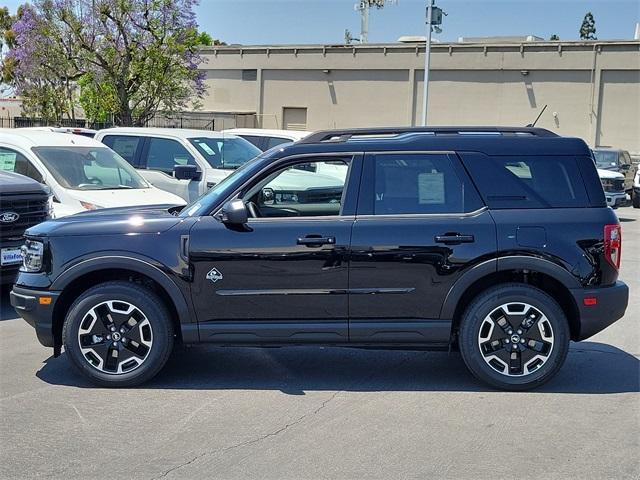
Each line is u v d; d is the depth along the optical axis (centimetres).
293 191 589
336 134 621
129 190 1066
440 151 588
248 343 584
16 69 3200
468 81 3691
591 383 607
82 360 583
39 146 1055
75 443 476
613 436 493
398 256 569
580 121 3531
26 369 634
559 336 574
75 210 989
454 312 579
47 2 2783
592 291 571
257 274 573
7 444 474
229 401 559
